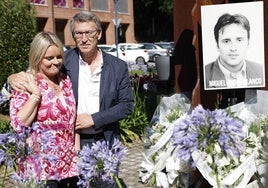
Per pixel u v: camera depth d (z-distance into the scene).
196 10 5.23
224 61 4.80
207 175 4.32
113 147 2.59
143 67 12.77
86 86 3.51
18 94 3.10
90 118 3.44
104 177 2.51
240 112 4.94
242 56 4.75
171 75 6.16
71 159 3.24
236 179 4.34
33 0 31.14
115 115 3.51
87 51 3.45
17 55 10.41
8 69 10.29
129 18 42.75
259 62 4.73
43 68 3.23
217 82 4.85
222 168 4.36
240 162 4.38
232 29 4.74
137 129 8.37
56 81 3.35
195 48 5.29
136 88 9.42
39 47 3.18
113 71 3.55
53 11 33.12
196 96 5.27
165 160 5.39
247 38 4.73
